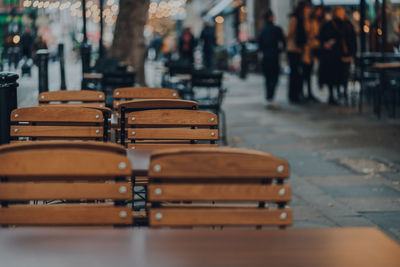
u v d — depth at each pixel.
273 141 10.35
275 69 15.48
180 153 2.90
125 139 5.71
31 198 3.02
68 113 4.86
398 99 14.55
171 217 2.90
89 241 2.23
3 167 2.95
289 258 2.10
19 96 14.55
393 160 8.52
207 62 23.95
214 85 11.00
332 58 15.23
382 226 5.63
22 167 2.95
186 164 2.90
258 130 11.63
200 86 11.03
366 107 14.88
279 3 28.03
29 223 2.99
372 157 8.77
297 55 16.20
